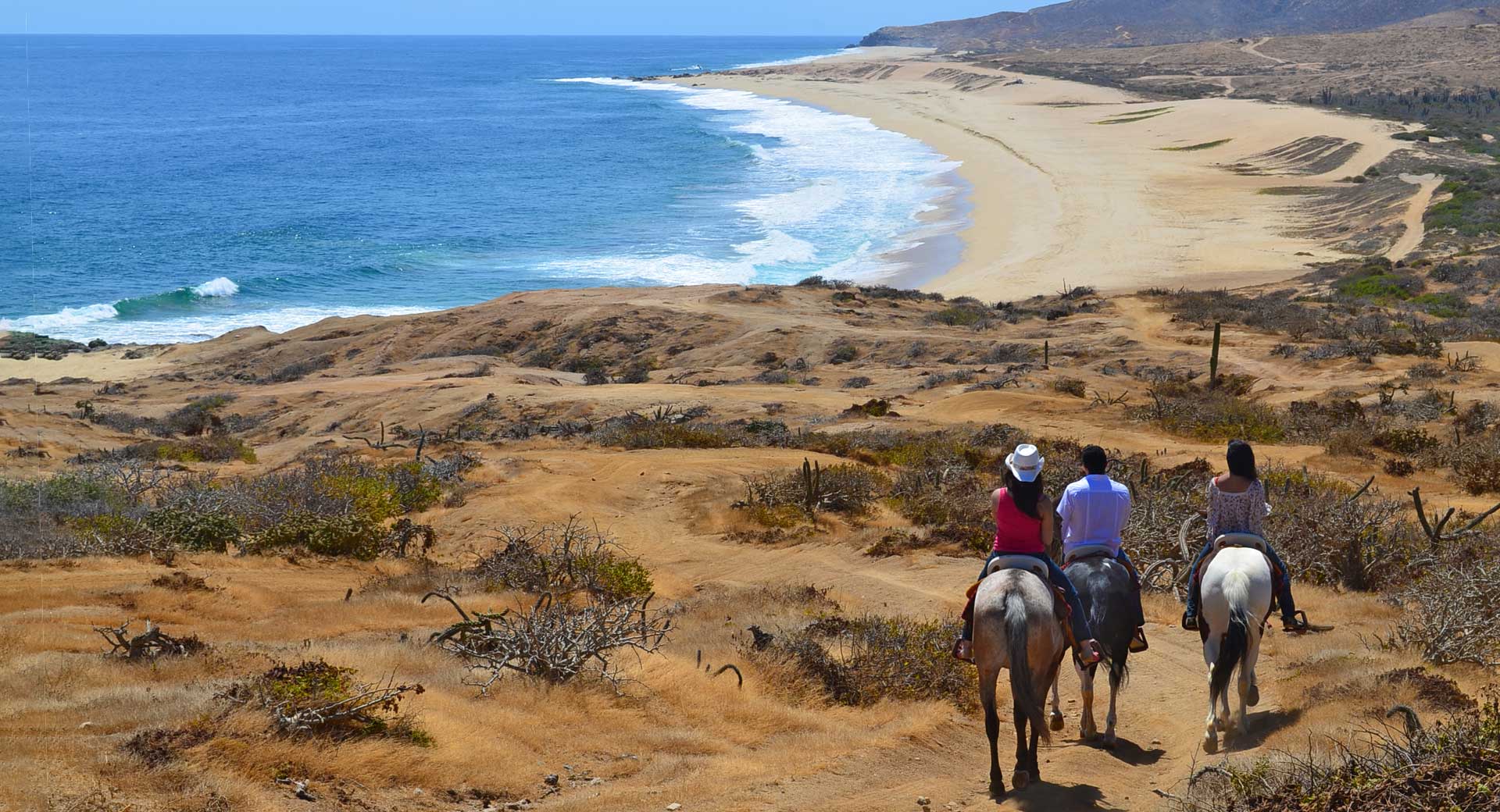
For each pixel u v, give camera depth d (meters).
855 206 90.81
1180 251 70.00
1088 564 9.05
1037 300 57.81
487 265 75.06
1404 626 10.93
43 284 69.06
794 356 47.03
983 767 8.76
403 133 156.00
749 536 19.11
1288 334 43.94
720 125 162.00
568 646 10.24
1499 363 35.25
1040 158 112.19
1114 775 8.30
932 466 22.89
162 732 7.27
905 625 12.38
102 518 17.25
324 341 53.81
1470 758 6.03
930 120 157.62
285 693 8.15
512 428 33.16
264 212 93.81
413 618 13.09
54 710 7.80
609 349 50.00
